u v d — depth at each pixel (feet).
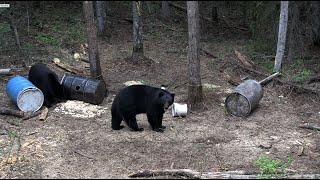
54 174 28.53
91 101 41.50
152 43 65.36
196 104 40.93
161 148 32.96
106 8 76.84
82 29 66.33
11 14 63.87
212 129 36.81
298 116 40.14
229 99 39.88
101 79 45.37
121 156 31.53
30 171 28.89
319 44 58.49
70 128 36.32
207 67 54.54
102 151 32.27
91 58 44.73
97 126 36.94
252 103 39.40
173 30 72.84
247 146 33.60
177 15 82.53
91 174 28.63
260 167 29.63
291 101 43.75
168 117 39.42
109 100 43.21
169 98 34.53
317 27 56.03
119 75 51.47
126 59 55.62
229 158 31.53
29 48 56.03
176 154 32.01
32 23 65.57
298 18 53.72
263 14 59.00
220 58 57.31
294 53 54.24
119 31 70.49
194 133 35.88
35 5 73.10
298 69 51.26
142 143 33.71
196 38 39.32
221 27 77.30
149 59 55.21
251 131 36.55
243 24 79.46
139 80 50.11
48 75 41.01
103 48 61.57
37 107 39.55
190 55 39.88
